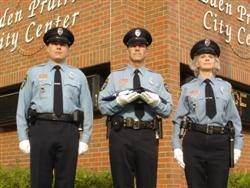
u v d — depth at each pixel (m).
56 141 5.07
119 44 8.48
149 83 5.38
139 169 5.15
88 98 5.38
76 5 9.28
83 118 5.31
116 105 5.14
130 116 5.18
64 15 9.48
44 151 5.05
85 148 5.26
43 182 5.06
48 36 5.38
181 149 5.45
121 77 5.40
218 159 5.24
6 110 10.26
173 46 8.49
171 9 8.58
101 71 9.11
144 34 5.41
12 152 10.13
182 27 8.73
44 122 5.10
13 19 10.48
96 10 8.93
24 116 5.27
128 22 8.53
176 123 5.47
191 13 8.98
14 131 10.18
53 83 5.23
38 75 5.27
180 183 8.06
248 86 10.16
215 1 9.55
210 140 5.24
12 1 10.58
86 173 7.28
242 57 10.02
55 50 5.34
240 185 7.92
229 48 9.73
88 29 9.02
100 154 8.62
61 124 5.11
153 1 8.70
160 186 8.06
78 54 9.12
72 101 5.23
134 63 5.45
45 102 5.14
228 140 5.30
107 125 5.31
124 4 8.52
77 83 5.30
